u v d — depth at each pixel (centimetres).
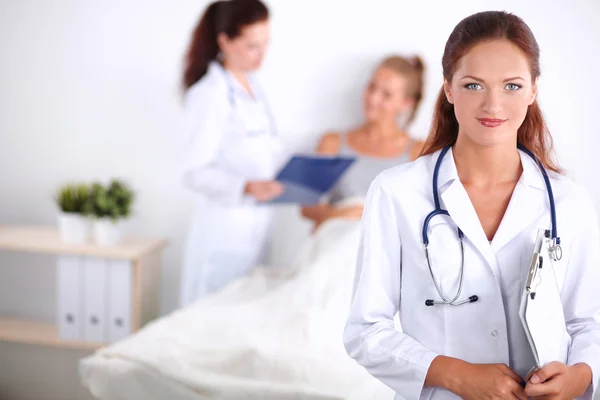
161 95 322
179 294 333
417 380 114
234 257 296
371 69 303
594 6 278
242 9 284
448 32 294
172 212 328
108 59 325
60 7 325
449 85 119
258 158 295
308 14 305
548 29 283
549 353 110
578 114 284
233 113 291
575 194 119
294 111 312
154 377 186
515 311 115
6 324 325
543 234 112
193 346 199
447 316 116
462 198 117
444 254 116
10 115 335
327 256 242
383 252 120
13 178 337
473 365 111
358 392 175
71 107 330
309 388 173
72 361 325
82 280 302
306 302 224
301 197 283
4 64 332
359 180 301
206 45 295
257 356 190
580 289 119
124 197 308
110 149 330
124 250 299
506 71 111
